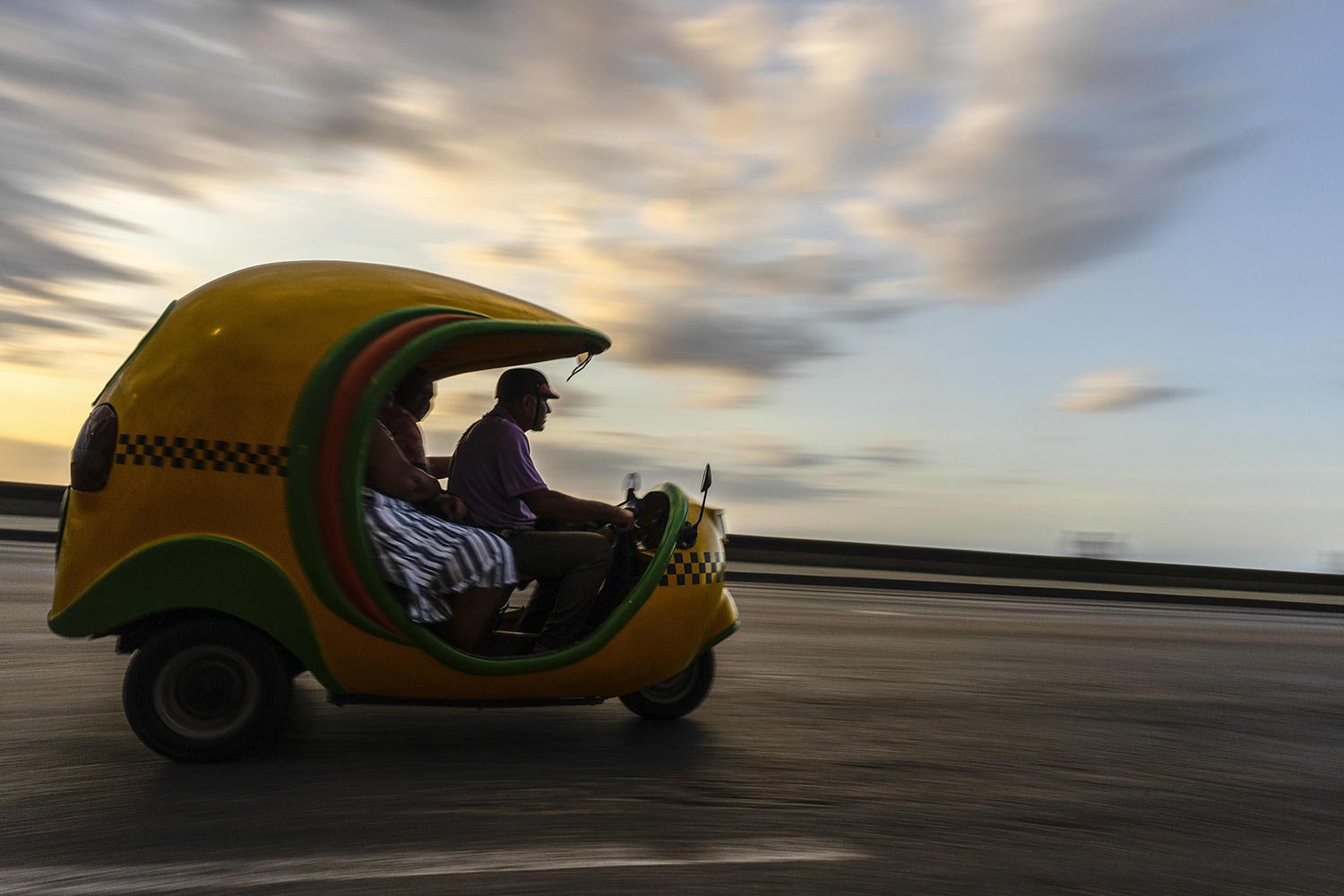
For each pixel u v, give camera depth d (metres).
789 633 8.88
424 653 3.79
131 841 2.89
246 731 3.67
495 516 4.26
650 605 4.29
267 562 3.61
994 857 3.13
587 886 2.69
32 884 2.56
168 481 3.62
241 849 2.85
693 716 5.02
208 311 3.76
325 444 3.61
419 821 3.17
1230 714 6.06
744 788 3.75
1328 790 4.30
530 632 4.61
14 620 6.85
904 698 5.89
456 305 3.96
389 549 3.77
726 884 2.76
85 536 3.65
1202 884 3.02
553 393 4.58
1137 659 8.66
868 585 17.98
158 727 3.62
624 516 4.30
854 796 3.73
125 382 3.74
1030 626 11.41
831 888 2.78
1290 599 21.84
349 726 4.43
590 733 4.55
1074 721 5.51
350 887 2.60
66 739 3.98
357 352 3.68
